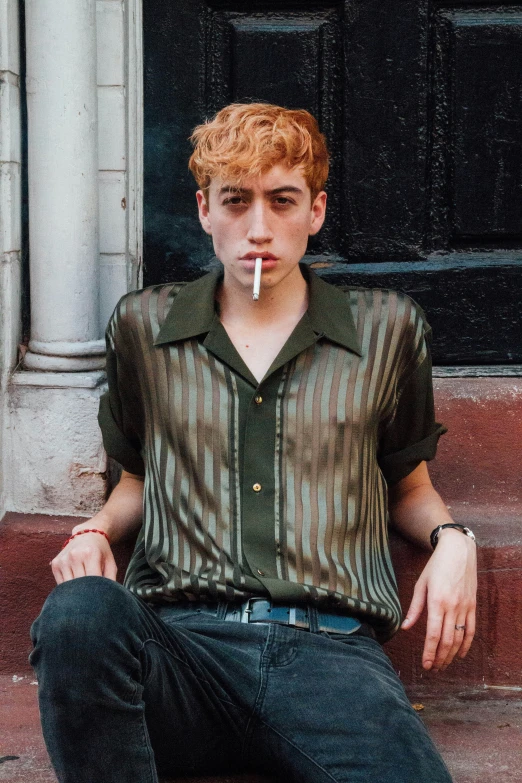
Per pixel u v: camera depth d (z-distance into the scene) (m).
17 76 2.32
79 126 2.29
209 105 2.56
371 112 2.53
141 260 2.58
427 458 2.03
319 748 1.58
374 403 1.87
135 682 1.47
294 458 1.83
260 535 1.80
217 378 1.86
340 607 1.79
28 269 2.43
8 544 2.26
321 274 2.57
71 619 1.42
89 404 2.30
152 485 1.90
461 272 2.55
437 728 2.01
